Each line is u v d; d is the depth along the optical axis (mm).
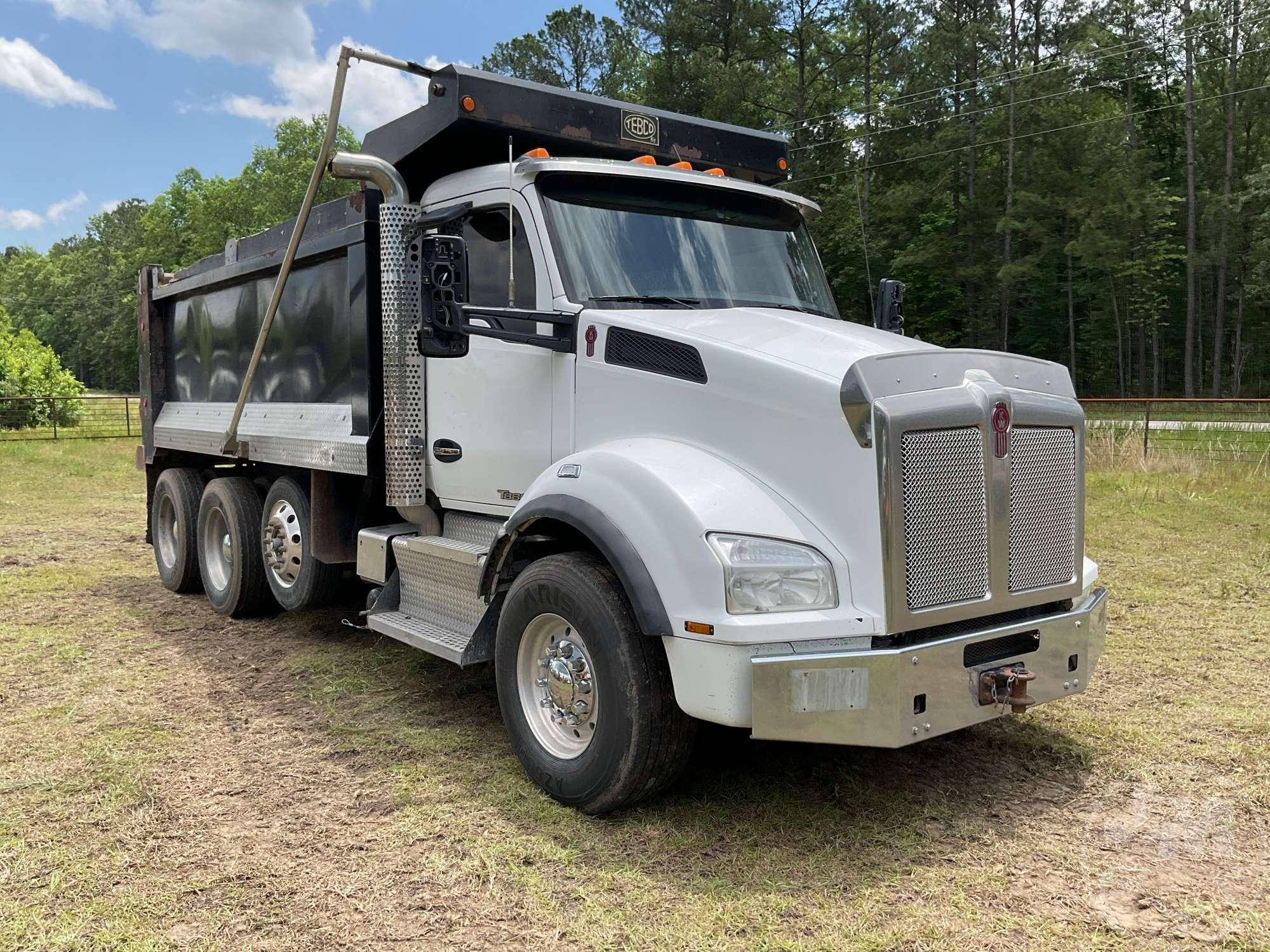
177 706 4934
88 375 120125
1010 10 42781
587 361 4066
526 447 4383
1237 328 45344
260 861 3260
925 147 40062
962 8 41094
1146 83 47656
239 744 4379
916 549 3236
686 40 39344
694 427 3668
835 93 42906
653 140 5082
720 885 3080
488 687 5238
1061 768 4055
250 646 6137
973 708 3379
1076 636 3779
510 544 3957
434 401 4945
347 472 5328
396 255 4883
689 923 2859
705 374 3637
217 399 7254
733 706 3119
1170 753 4211
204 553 7203
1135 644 5965
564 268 4191
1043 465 3676
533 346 4312
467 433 4727
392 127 5059
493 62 47156
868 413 3184
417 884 3102
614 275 4293
